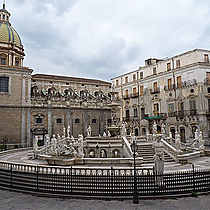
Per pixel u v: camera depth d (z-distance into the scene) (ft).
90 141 93.25
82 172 53.83
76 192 44.98
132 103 187.42
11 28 167.94
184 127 142.92
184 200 41.73
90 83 196.85
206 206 38.58
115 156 91.35
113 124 111.65
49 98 161.58
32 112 153.79
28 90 154.10
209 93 137.39
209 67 140.36
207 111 134.82
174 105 151.12
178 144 86.84
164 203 40.22
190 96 140.15
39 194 45.96
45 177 49.73
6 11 170.40
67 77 195.00
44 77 178.40
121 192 44.11
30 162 78.64
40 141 153.38
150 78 171.63
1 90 146.72
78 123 169.07
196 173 47.44
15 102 148.77
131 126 185.37
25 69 153.79
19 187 50.06
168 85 157.38
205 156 90.33
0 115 143.64
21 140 147.33
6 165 60.80
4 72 147.95
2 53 155.53
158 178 44.75
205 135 131.34
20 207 39.14
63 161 67.56
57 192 45.93
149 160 76.13
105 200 42.29
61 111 163.73
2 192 48.91
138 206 38.86
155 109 166.40
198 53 140.05
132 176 45.06
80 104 171.22
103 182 45.44
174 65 154.40
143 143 88.43
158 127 161.99
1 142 140.97
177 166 68.28
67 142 101.81
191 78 141.18
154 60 181.78
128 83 192.34
